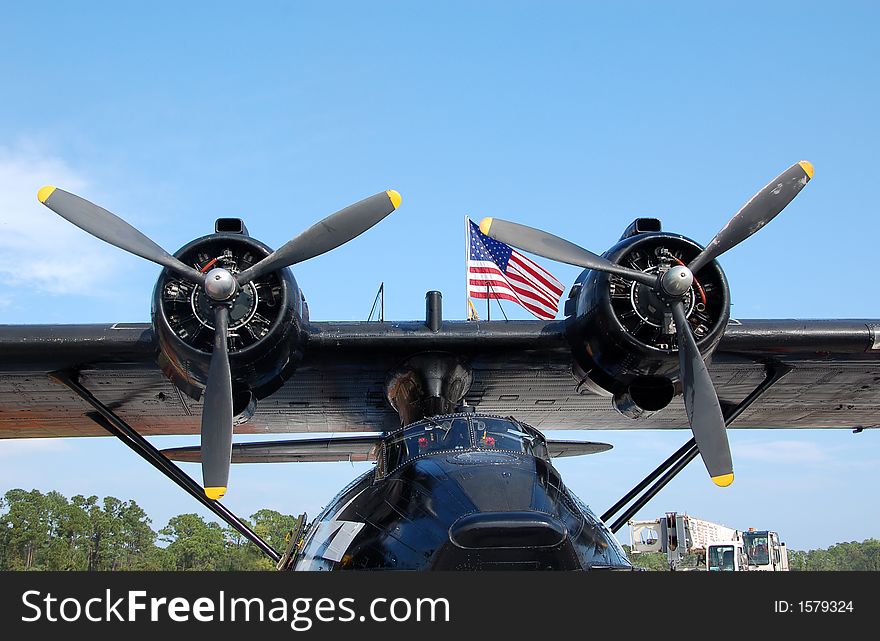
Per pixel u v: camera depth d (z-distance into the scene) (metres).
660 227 9.91
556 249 9.42
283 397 11.90
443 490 6.99
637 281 9.17
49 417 12.55
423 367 10.51
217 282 8.27
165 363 9.23
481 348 10.39
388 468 8.04
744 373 11.73
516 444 7.87
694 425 8.65
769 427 14.80
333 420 13.09
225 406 8.37
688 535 25.58
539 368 11.11
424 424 8.16
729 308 9.33
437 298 10.40
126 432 10.55
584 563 6.57
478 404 12.59
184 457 11.38
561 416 13.24
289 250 8.94
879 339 10.57
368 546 7.15
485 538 6.22
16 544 57.00
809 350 10.63
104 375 10.77
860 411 13.60
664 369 9.40
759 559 27.11
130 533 59.31
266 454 11.38
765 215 9.39
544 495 6.90
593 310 9.50
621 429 14.16
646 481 10.99
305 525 10.09
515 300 16.55
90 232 9.05
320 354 10.32
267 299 9.16
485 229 9.50
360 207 9.12
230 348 8.97
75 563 57.06
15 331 9.90
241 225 9.42
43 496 59.41
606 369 9.73
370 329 10.24
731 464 8.41
